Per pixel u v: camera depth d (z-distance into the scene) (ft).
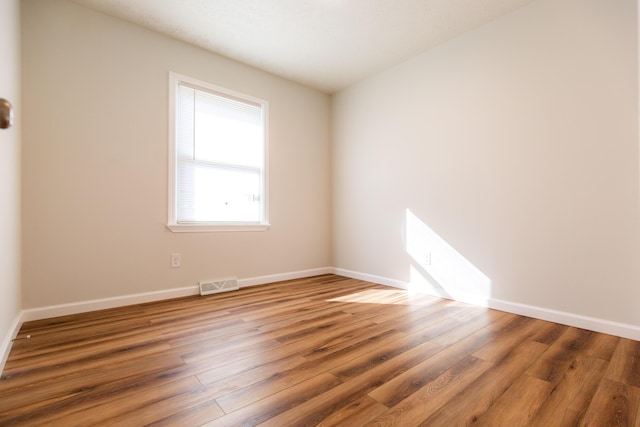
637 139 5.87
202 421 3.48
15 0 5.99
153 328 6.41
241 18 7.97
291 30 8.46
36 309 6.84
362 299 8.75
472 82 8.32
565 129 6.73
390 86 10.53
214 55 9.64
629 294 5.97
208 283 9.36
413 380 4.37
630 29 5.97
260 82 10.72
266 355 5.17
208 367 4.75
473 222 8.29
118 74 7.93
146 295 8.30
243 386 4.21
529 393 4.05
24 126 6.72
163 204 8.59
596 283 6.33
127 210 8.03
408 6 7.46
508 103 7.61
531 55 7.23
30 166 6.79
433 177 9.23
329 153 12.76
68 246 7.24
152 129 8.43
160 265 8.57
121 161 7.94
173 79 8.80
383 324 6.70
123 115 7.98
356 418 3.53
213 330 6.32
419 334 6.12
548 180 6.97
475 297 8.22
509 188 7.59
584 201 6.48
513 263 7.51
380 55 9.73
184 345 5.57
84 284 7.44
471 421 3.49
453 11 7.61
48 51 7.02
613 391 4.10
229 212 10.03
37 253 6.87
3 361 4.70
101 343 5.63
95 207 7.59
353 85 11.85
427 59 9.43
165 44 8.69
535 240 7.16
